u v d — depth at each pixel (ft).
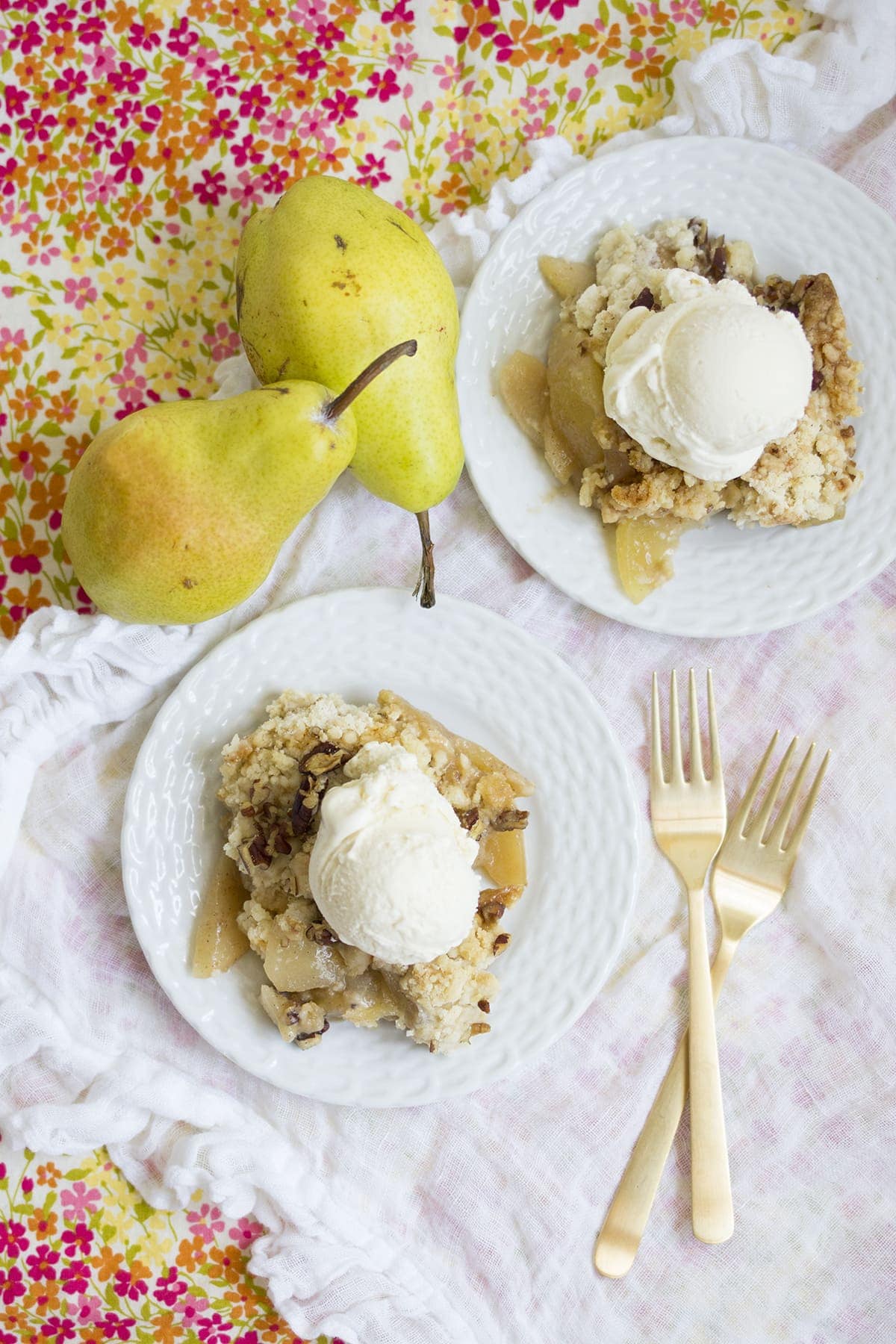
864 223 2.94
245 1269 2.98
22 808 2.97
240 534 2.75
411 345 2.68
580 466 2.94
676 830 2.98
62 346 2.98
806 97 2.93
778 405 2.80
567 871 2.95
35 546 2.99
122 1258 2.99
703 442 2.82
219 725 2.92
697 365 2.79
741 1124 2.99
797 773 3.01
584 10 2.98
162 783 2.90
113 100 2.98
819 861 2.99
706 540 2.97
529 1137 2.97
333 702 2.89
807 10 2.97
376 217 2.78
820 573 2.96
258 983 2.91
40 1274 2.99
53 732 2.97
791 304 2.93
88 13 2.97
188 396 2.98
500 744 2.96
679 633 2.94
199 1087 2.96
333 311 2.74
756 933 3.00
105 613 2.89
